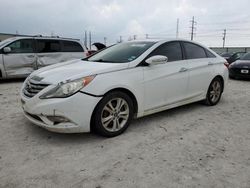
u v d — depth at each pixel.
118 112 3.75
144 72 4.02
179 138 3.75
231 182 2.63
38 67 9.22
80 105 3.32
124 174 2.75
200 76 5.09
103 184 2.56
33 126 4.10
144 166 2.92
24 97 3.66
